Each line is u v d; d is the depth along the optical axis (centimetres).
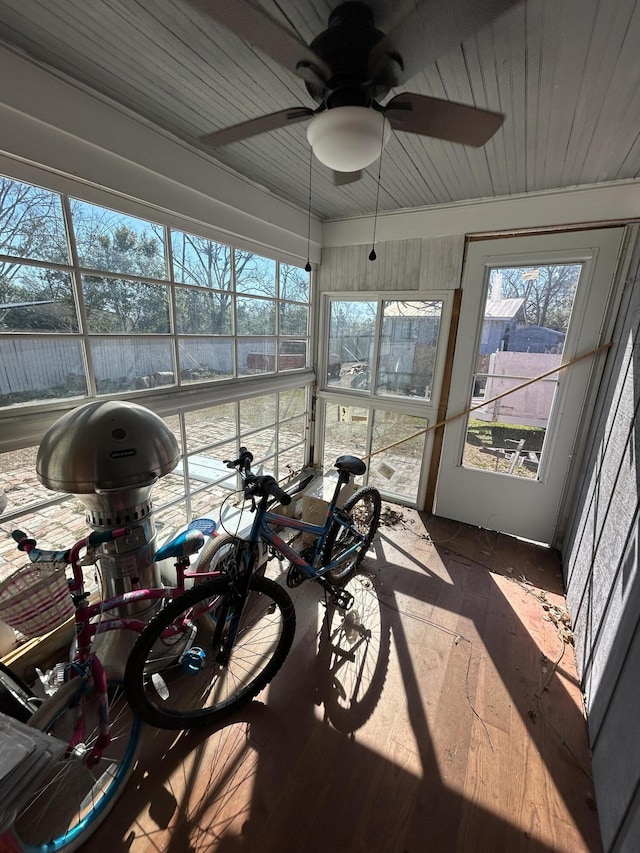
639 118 143
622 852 96
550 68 120
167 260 194
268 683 158
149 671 148
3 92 121
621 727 115
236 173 218
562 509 261
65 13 105
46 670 151
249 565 145
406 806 118
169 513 217
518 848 110
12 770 80
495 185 221
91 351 166
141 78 137
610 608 145
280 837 110
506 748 137
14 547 150
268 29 79
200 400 222
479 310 264
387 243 286
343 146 104
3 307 136
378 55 89
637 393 153
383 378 316
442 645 182
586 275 229
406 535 281
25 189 136
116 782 118
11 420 141
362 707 150
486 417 278
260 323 273
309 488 308
